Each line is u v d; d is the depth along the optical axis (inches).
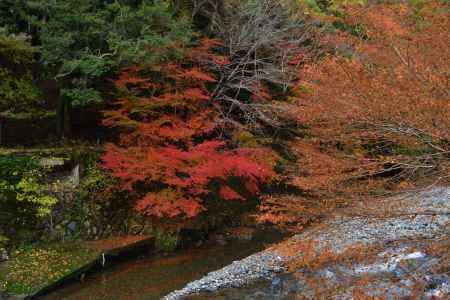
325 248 242.5
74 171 382.3
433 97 190.9
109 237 388.2
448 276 217.2
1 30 340.8
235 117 524.7
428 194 345.4
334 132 265.0
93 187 390.9
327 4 531.8
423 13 247.0
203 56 471.8
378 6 264.1
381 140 254.4
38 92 446.0
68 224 368.5
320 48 471.5
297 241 246.4
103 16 399.5
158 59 402.0
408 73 202.2
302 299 235.1
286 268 310.8
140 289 302.0
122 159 377.1
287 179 467.2
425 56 214.7
